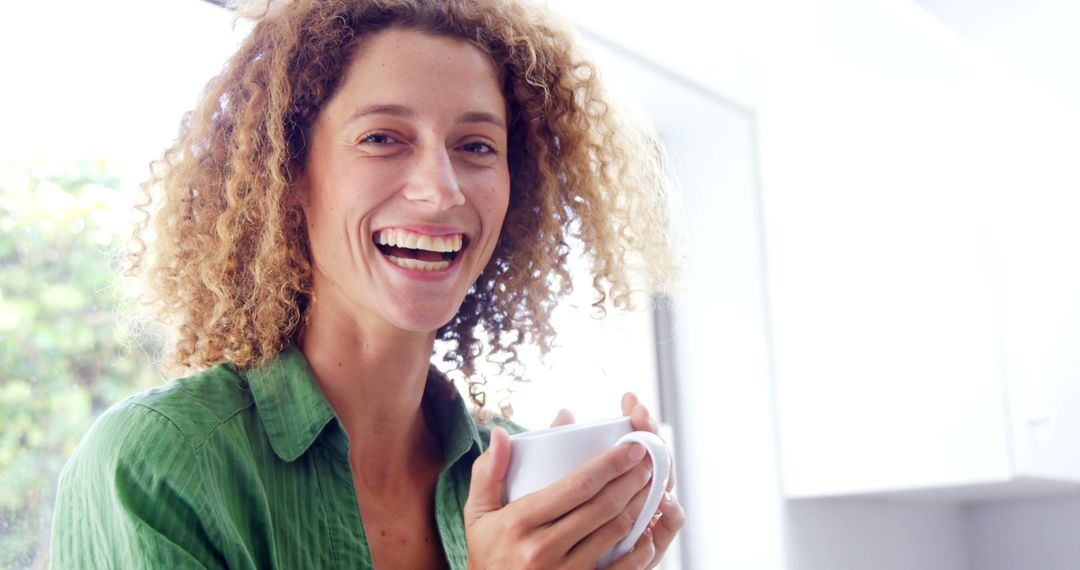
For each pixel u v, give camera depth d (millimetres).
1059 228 2141
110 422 782
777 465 2160
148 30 1416
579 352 1802
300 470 854
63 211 1312
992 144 1947
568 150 1092
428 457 986
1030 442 1927
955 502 2627
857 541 2361
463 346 1119
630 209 1161
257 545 806
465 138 897
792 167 2217
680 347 2295
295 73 896
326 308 900
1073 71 2150
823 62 2166
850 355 2104
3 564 1204
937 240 1991
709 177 2320
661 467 775
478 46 919
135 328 1076
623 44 1963
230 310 913
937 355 1978
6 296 1243
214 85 959
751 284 2238
